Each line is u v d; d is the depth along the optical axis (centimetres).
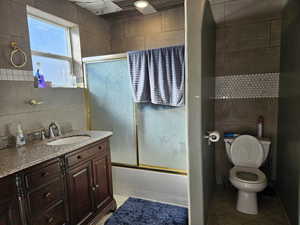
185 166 224
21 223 123
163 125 228
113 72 242
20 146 166
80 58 250
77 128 246
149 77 219
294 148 160
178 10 254
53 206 145
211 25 200
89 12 261
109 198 211
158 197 235
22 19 181
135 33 283
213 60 221
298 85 151
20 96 179
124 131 247
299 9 148
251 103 231
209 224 183
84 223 174
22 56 181
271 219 188
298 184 150
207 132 176
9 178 116
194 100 145
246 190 188
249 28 223
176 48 204
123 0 231
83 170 174
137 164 245
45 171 138
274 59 217
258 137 227
